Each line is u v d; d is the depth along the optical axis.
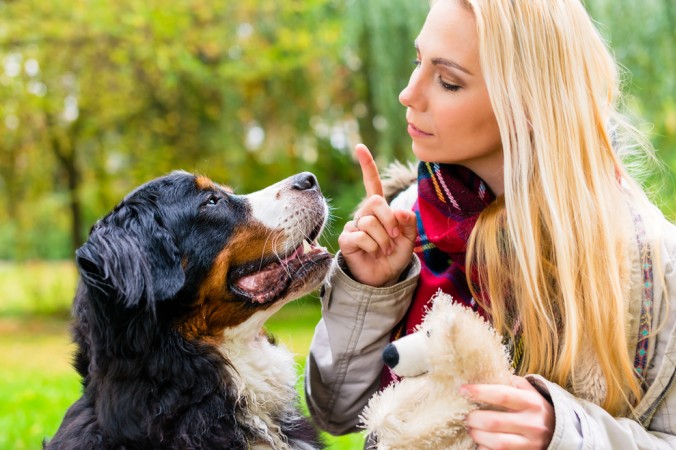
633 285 1.98
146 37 12.12
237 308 2.56
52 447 2.35
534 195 2.04
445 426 1.79
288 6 12.55
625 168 2.25
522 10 2.01
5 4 12.75
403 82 11.55
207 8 12.43
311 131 13.71
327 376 2.43
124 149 14.17
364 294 2.30
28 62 13.26
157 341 2.37
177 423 2.34
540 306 2.01
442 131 2.14
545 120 2.02
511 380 1.86
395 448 1.83
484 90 2.07
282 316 12.96
